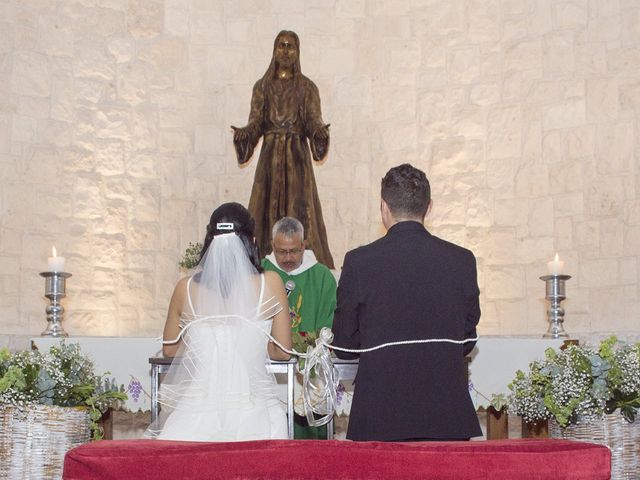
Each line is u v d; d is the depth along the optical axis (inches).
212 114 324.5
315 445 120.3
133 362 221.9
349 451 119.7
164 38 321.7
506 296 303.1
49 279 236.7
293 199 275.0
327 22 331.6
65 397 178.7
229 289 149.0
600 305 286.5
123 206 308.0
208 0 329.1
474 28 319.3
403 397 136.7
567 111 299.7
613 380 175.8
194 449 119.5
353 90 328.5
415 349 138.4
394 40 327.9
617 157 289.0
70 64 306.0
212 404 145.9
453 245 145.6
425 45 324.8
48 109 300.0
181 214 316.2
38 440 172.6
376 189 323.6
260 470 118.3
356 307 141.3
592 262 289.7
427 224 314.8
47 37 302.8
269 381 150.9
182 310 151.8
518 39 311.9
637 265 281.4
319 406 172.4
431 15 325.1
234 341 147.2
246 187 323.9
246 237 153.5
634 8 290.8
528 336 296.0
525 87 308.7
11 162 290.7
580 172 295.3
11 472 171.5
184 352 150.6
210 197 320.8
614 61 293.0
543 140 303.4
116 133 310.5
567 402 179.2
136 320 303.9
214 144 323.6
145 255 308.8
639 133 285.6
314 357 168.7
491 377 220.5
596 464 120.9
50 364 180.5
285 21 331.3
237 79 327.6
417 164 320.2
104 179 306.5
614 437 175.8
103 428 218.5
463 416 137.4
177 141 319.0
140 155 313.3
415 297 139.9
